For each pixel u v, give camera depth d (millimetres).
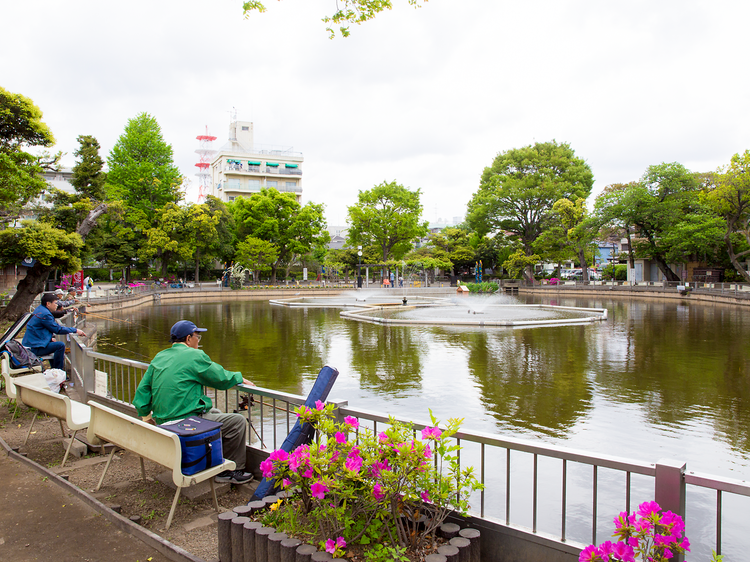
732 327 18891
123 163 44219
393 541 2254
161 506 3398
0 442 4727
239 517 2449
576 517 4703
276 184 73438
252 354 13641
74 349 7305
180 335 3830
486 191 52375
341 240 95625
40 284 16047
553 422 7484
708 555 4070
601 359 12523
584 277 47844
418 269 58469
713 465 5855
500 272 62125
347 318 23891
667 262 40875
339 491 2213
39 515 3246
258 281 50906
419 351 13875
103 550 2801
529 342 15453
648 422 7434
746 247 36844
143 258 41812
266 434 6672
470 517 2631
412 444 2225
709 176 38812
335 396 9055
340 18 6270
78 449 4508
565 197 49406
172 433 2998
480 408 8234
